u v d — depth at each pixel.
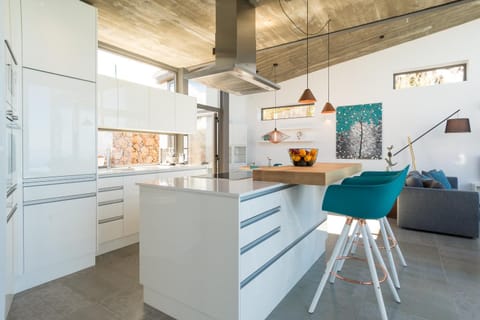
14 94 2.00
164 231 1.83
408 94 5.33
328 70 6.09
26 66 2.18
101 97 3.28
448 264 2.64
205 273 1.62
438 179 4.27
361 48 5.29
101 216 2.96
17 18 2.12
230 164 6.52
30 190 2.21
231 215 1.50
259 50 4.43
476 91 4.80
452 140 4.99
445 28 4.96
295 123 6.60
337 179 1.98
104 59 3.88
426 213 3.65
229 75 2.67
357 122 5.80
